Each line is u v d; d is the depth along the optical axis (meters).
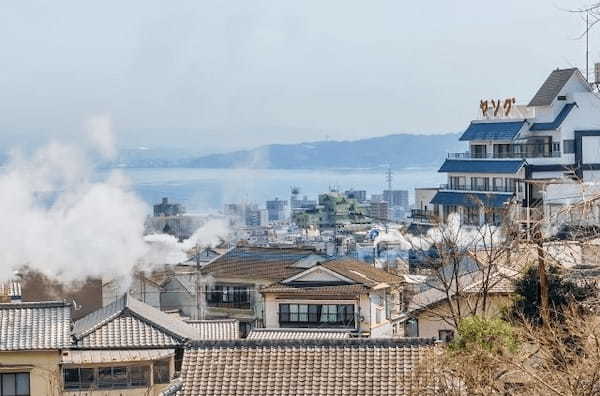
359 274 107.88
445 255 101.69
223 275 125.69
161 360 77.75
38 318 78.00
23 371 75.25
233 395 54.94
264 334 90.31
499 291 74.12
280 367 56.25
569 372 39.75
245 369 56.38
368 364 55.78
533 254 54.97
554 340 42.62
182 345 78.88
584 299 55.53
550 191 106.62
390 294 108.38
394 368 55.28
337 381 55.06
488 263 76.88
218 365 56.75
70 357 76.56
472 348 47.09
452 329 80.62
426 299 88.31
